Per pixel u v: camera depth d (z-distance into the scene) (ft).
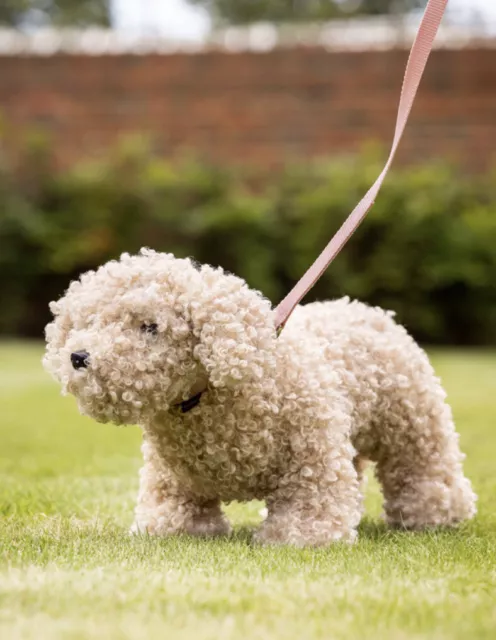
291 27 54.34
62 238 47.44
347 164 47.52
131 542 8.27
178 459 8.81
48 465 14.96
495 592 6.70
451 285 46.80
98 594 6.16
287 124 49.44
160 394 7.99
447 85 48.11
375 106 48.75
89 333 7.88
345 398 9.36
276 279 47.75
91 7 81.97
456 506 10.15
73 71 50.21
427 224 45.91
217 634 5.41
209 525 9.27
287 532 8.50
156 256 8.40
